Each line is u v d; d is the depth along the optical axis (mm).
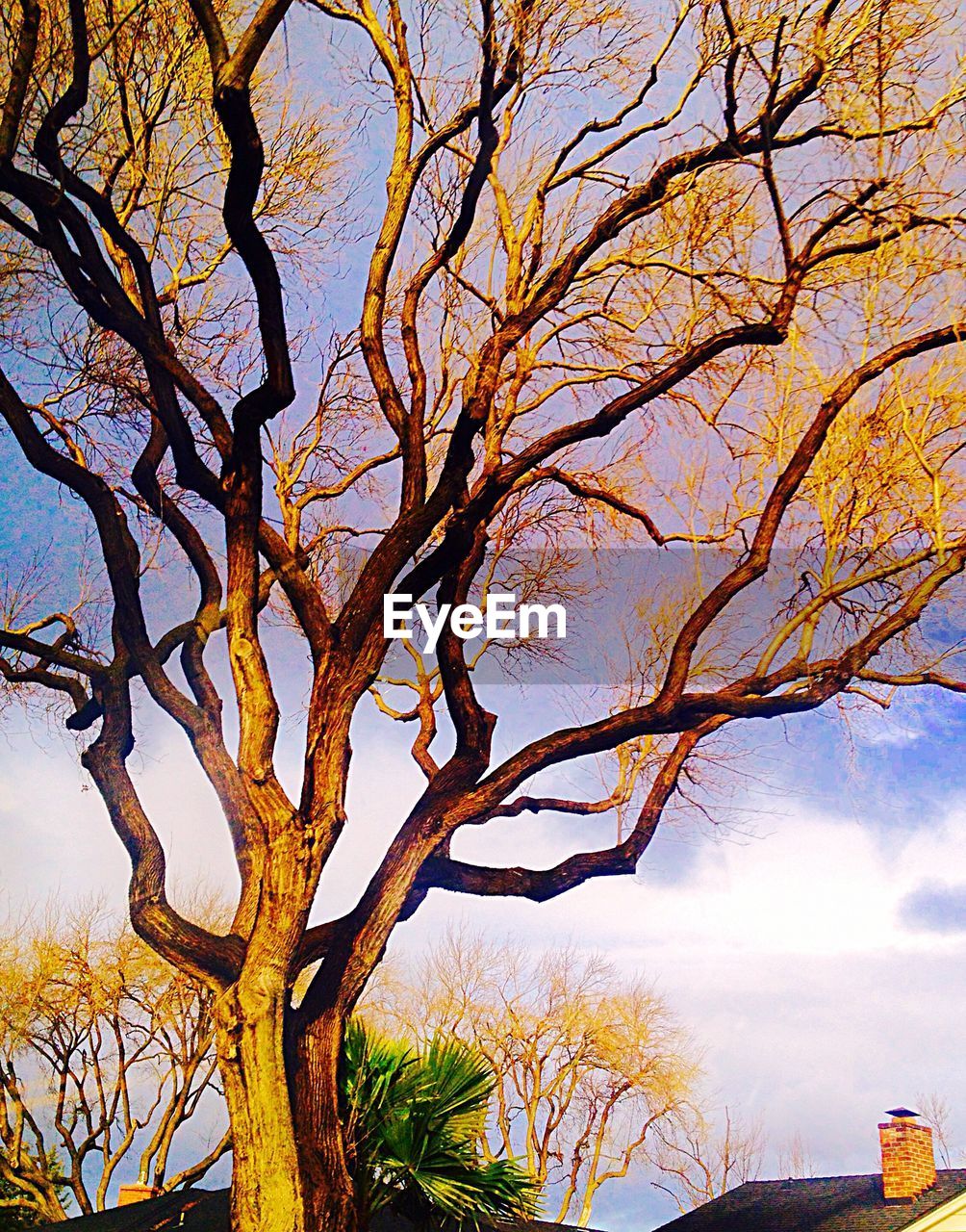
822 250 13148
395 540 11469
